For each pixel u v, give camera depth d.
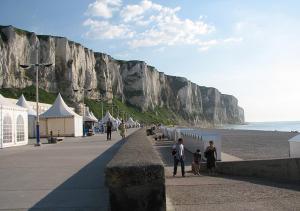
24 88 132.25
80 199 9.85
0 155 24.70
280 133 58.81
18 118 37.19
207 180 15.45
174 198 11.41
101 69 186.75
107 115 96.44
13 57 130.75
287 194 11.84
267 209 9.62
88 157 21.95
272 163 15.94
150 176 6.53
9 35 131.12
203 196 11.69
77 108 85.50
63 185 12.05
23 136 38.53
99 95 177.38
